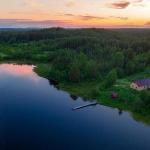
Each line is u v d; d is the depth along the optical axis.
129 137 65.94
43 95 96.81
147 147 61.69
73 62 120.12
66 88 104.12
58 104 87.50
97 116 77.94
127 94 88.50
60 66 124.44
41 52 189.62
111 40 187.38
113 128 70.44
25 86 108.81
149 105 78.25
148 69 121.44
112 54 138.50
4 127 69.88
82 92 97.81
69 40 196.25
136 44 162.62
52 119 75.50
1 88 105.50
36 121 73.88
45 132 67.62
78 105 86.50
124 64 121.75
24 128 69.56
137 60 127.38
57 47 195.88
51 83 113.75
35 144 61.84
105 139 64.75
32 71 139.00
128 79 107.25
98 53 145.62
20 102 88.94
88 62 117.25
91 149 60.28
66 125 71.88
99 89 96.56
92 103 86.38
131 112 79.50
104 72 117.50
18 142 62.50
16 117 76.38
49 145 61.53
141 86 90.69
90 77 110.38
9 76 126.44
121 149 60.62
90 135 66.56
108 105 85.06
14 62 166.25
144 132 68.38
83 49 163.50
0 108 83.19
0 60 171.25
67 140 64.00
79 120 75.19
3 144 61.50
